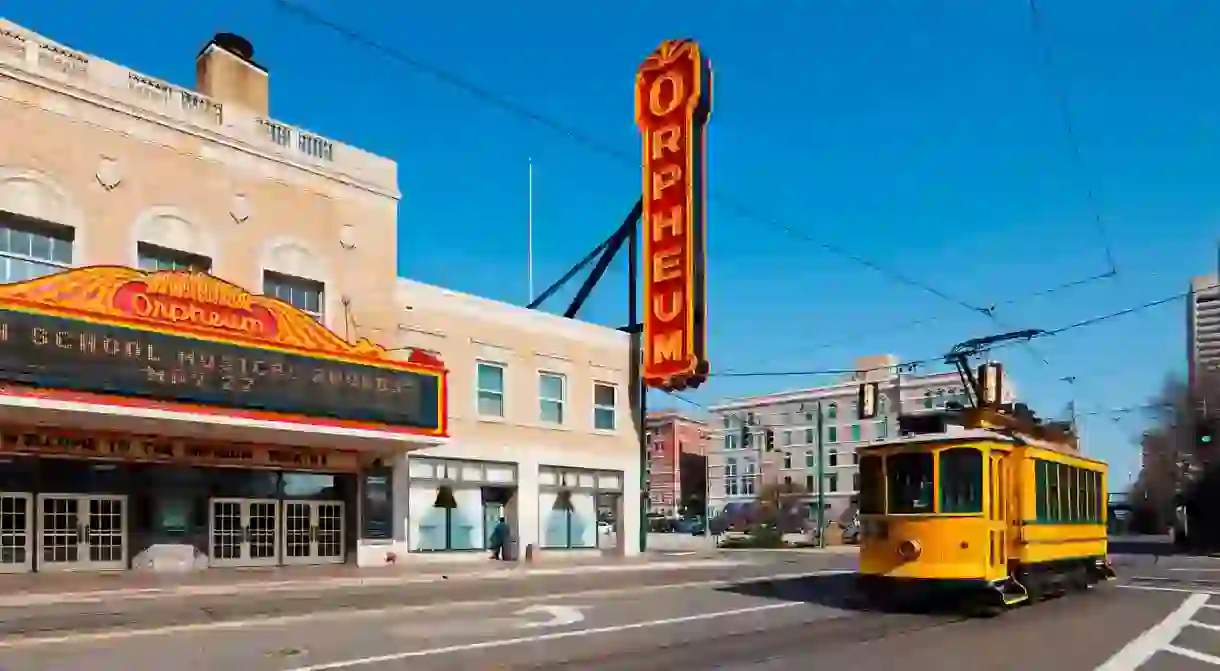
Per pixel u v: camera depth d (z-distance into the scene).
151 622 16.53
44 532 23.08
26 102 23.27
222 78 28.91
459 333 33.44
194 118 26.64
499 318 34.94
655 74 37.34
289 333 25.95
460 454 32.88
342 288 29.95
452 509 32.78
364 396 27.00
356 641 14.80
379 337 30.83
